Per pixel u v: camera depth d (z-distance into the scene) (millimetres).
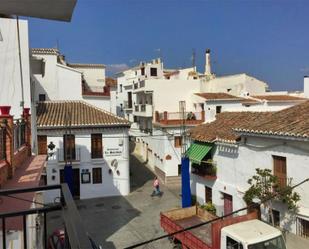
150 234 18438
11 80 19141
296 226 13469
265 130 14656
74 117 26328
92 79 44500
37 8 3037
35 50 33344
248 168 16516
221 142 18406
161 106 37125
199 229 16422
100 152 26031
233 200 17656
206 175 19906
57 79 33938
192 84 37906
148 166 37531
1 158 8945
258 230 11773
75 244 1979
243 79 44250
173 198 25703
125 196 26375
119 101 56875
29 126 14547
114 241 17609
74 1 2928
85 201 25109
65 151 25078
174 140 30688
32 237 7766
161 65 48688
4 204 6512
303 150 13141
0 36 18969
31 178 9266
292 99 37344
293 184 13664
